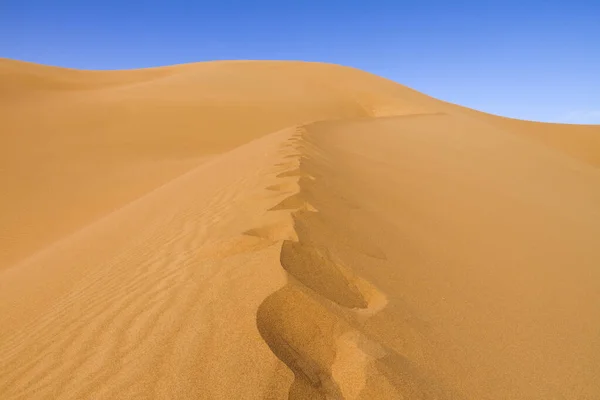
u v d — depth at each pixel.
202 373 2.03
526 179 12.98
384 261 3.82
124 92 30.77
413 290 3.38
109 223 8.01
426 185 8.88
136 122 23.75
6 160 16.97
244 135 23.89
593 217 9.17
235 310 2.47
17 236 11.23
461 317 3.17
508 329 3.17
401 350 2.39
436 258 4.45
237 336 2.25
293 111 30.25
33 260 7.39
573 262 5.38
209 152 20.47
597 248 6.41
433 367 2.36
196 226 4.91
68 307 3.61
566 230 7.22
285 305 2.49
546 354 2.93
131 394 1.99
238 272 2.95
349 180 7.36
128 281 3.66
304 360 2.17
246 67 47.62
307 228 3.84
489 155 16.97
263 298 2.50
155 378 2.06
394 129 20.50
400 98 39.91
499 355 2.77
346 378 2.07
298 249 3.28
